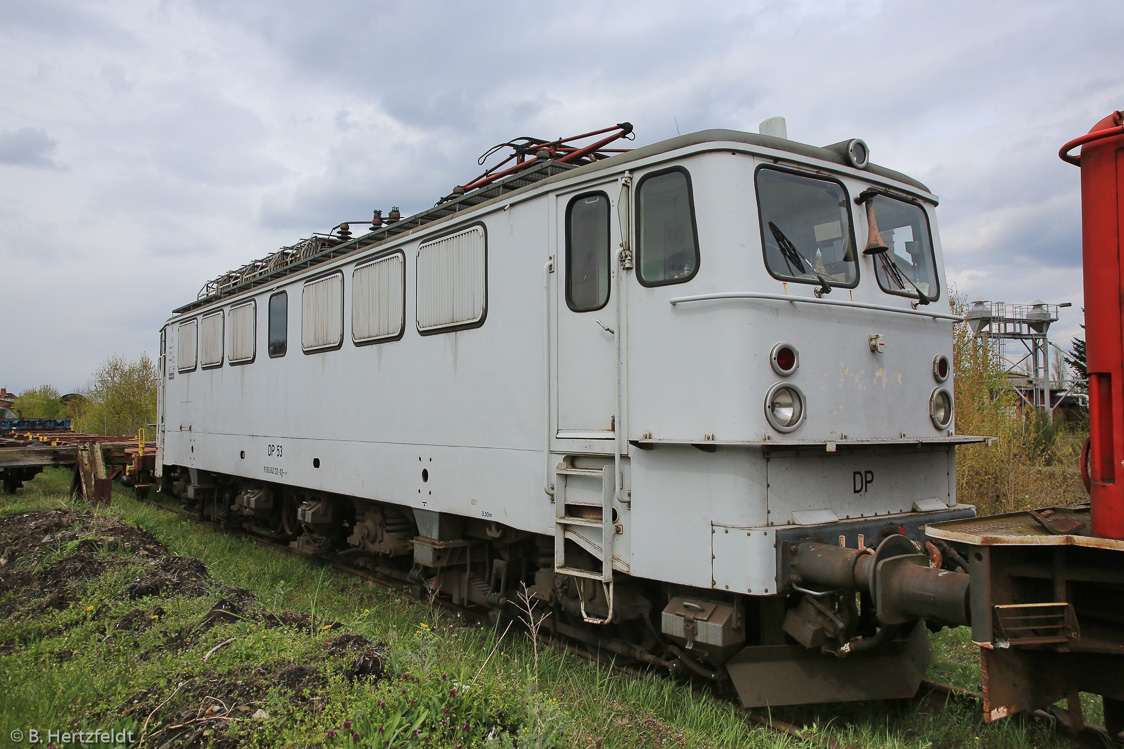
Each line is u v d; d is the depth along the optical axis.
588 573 4.96
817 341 4.61
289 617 4.97
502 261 5.81
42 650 4.57
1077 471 12.17
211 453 11.23
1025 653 3.66
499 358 5.80
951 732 4.41
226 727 3.38
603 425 4.96
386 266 7.30
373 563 8.54
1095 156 3.50
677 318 4.55
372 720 3.35
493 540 6.30
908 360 5.17
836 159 5.08
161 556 7.02
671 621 4.62
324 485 8.21
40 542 7.17
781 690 4.42
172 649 4.47
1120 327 3.35
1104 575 3.36
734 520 4.25
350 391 7.81
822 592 4.15
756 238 4.48
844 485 4.69
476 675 3.89
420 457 6.68
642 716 4.20
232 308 10.70
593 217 5.14
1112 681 3.66
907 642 4.83
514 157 6.71
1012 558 3.57
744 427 4.27
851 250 5.01
